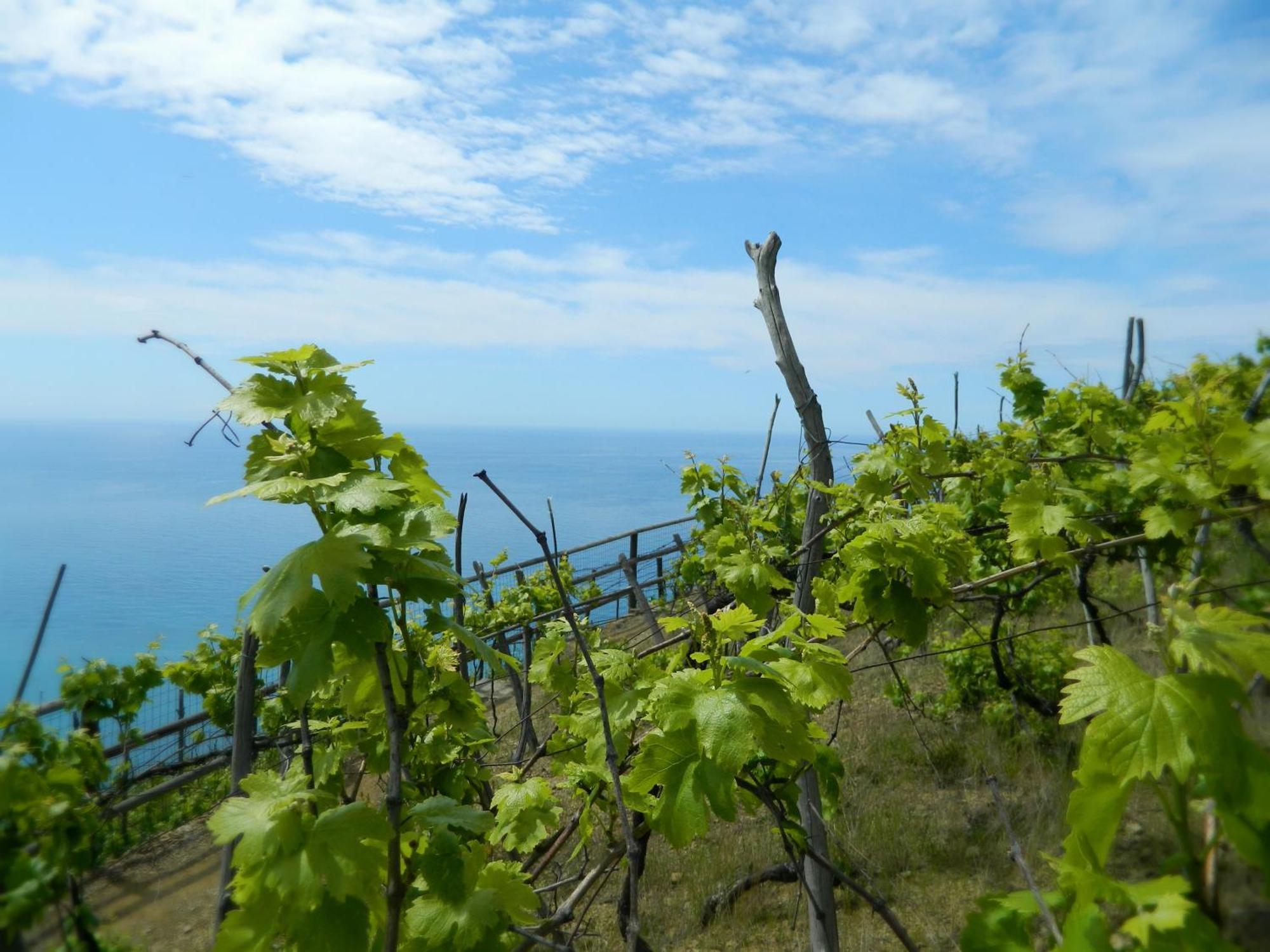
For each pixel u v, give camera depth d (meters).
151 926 4.48
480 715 3.27
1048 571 4.02
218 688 5.67
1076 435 5.29
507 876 2.34
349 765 4.19
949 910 4.45
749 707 2.08
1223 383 2.10
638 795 2.29
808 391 4.25
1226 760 1.01
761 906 5.15
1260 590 1.24
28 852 2.14
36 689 2.46
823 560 4.18
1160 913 0.93
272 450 1.79
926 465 4.63
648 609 6.68
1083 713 1.16
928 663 8.14
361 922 1.63
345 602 1.53
